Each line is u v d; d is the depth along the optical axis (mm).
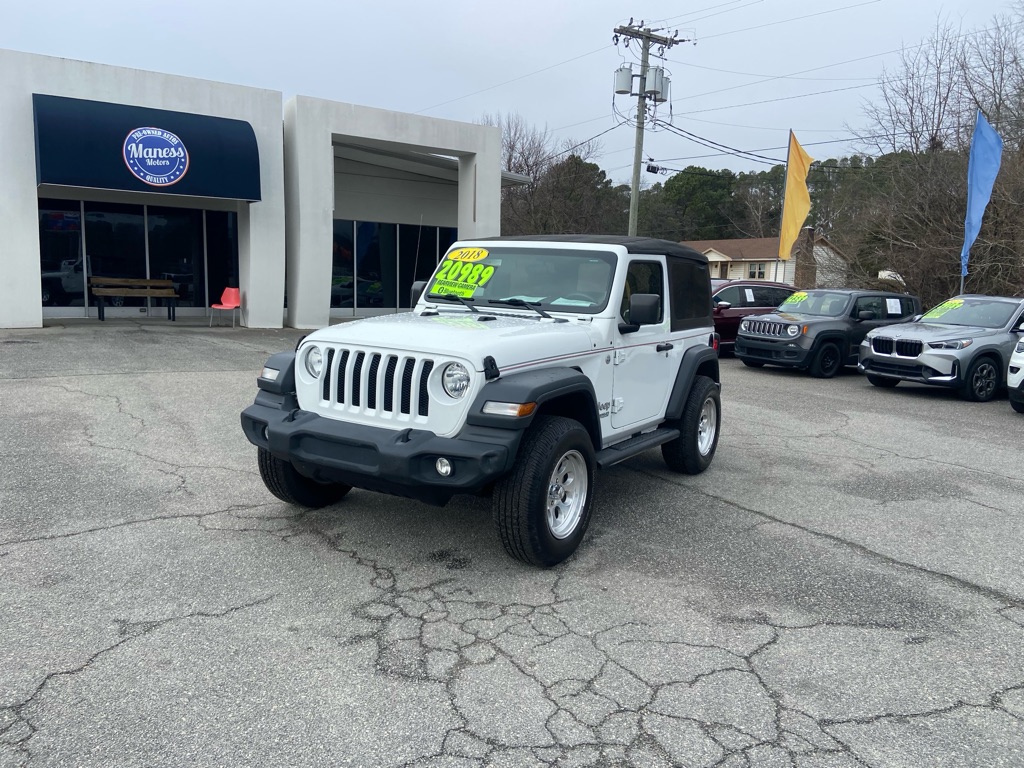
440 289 5816
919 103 23906
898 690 3316
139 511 5219
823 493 6348
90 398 8617
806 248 34562
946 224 22625
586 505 4738
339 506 5469
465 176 19750
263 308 16922
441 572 4402
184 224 17828
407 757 2764
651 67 25578
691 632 3785
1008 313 12211
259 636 3592
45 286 16516
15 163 13820
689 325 6445
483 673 3342
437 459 4012
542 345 4551
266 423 4598
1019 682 3410
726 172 70062
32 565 4289
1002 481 6922
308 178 17094
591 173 54188
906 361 11703
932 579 4578
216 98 15844
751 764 2781
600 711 3088
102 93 14609
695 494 6180
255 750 2771
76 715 2936
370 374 4367
